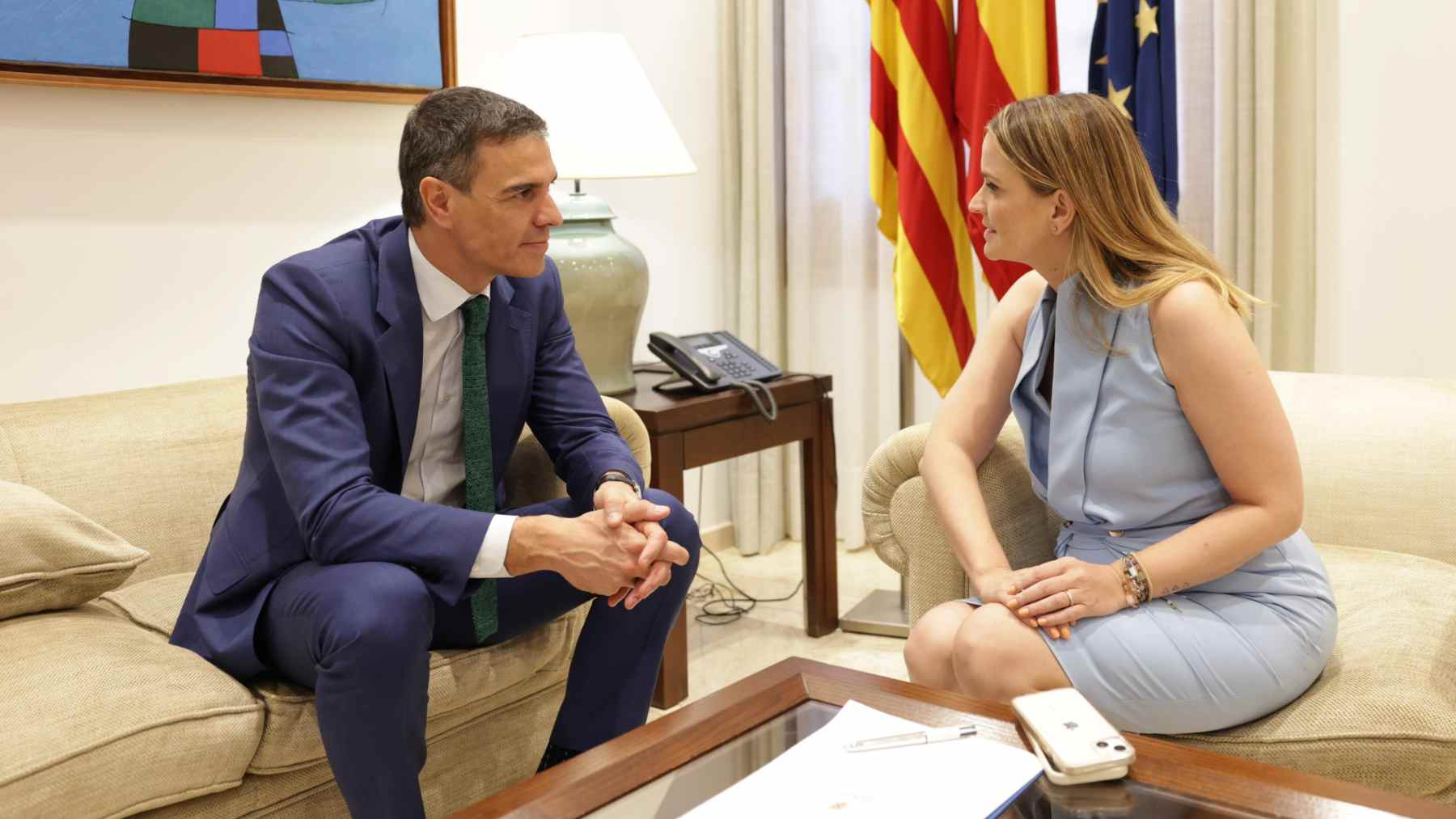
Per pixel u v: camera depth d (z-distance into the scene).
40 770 1.36
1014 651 1.56
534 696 1.99
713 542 3.81
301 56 2.61
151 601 1.92
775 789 1.13
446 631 1.76
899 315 3.04
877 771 1.16
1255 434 1.58
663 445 2.50
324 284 1.67
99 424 2.08
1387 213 2.97
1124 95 2.89
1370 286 3.02
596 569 1.57
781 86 3.56
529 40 2.59
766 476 3.72
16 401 2.29
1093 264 1.66
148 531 2.05
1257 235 2.95
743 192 3.58
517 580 1.80
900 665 2.74
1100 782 1.14
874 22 3.09
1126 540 1.70
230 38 2.49
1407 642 1.63
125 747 1.43
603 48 2.56
